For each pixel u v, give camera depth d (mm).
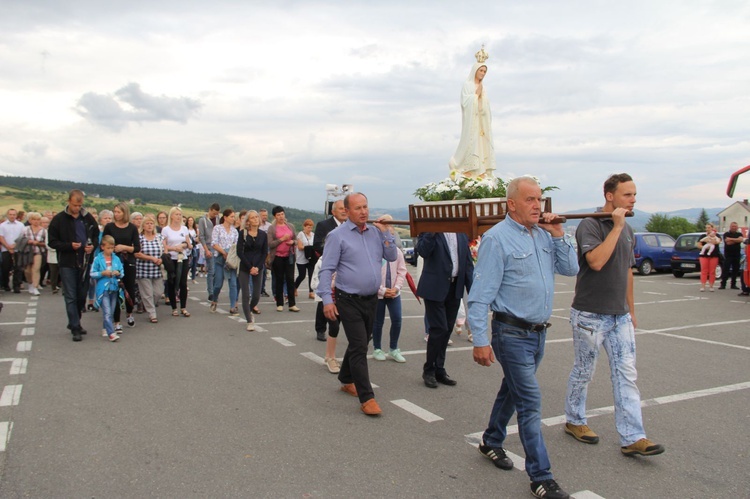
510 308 3551
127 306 8898
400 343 8164
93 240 9477
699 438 4441
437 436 4438
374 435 4434
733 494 3504
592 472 3816
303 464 3855
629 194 4137
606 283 4148
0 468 3705
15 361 6527
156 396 5312
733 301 13211
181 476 3639
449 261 5691
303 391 5574
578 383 4387
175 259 9961
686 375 6340
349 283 5090
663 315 10945
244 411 4941
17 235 13133
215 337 8148
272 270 10734
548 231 3688
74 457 3900
